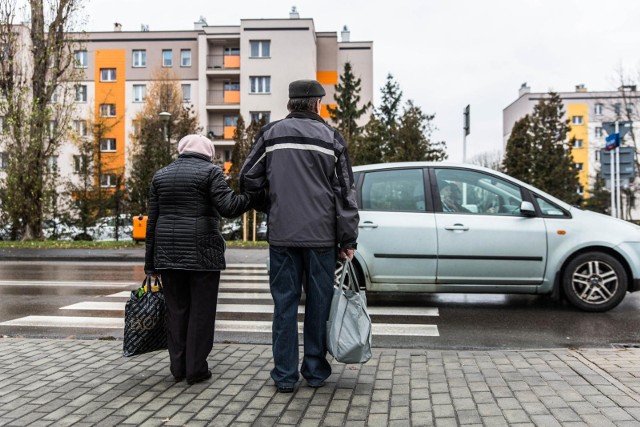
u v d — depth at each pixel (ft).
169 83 134.10
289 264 12.91
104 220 86.74
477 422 10.80
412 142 94.32
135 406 11.92
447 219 23.43
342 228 12.88
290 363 12.83
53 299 28.50
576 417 10.89
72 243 71.51
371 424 10.84
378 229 23.47
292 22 146.51
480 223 23.26
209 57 153.17
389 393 12.63
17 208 75.61
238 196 13.39
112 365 15.24
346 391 12.80
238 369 14.73
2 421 11.07
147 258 13.89
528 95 209.67
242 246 68.69
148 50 154.10
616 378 13.39
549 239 23.07
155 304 13.83
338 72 164.86
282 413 11.46
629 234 23.16
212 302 13.73
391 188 24.12
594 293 23.11
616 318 21.98
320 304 12.98
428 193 23.88
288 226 12.72
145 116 131.23
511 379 13.46
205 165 13.66
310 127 12.94
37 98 74.08
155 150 91.97
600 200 140.46
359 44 164.76
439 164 24.39
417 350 16.72
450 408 11.59
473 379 13.55
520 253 23.04
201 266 13.28
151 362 15.56
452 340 18.62
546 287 23.18
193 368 13.38
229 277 37.91
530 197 23.76
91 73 155.02
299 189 12.73
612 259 22.91
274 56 146.82
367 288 23.57
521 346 17.84
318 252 12.85
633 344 17.76
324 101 163.22
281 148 12.89
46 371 14.61
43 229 83.71
